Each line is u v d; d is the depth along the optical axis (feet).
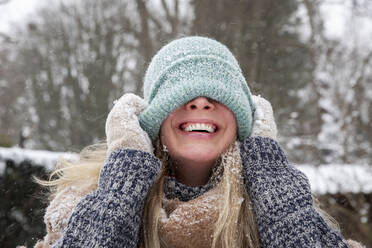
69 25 50.65
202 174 4.39
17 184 12.19
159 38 29.68
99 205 3.67
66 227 3.63
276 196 3.89
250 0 30.09
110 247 3.50
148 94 4.45
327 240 3.63
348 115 17.79
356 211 13.71
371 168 14.47
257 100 4.74
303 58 30.78
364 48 20.06
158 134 4.33
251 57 30.07
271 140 4.36
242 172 4.25
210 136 4.10
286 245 3.65
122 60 45.39
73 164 4.95
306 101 27.66
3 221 12.05
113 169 3.91
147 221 4.07
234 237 3.92
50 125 49.70
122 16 37.65
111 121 4.32
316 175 14.16
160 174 4.23
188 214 3.88
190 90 3.94
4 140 17.89
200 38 4.44
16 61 54.19
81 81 48.57
